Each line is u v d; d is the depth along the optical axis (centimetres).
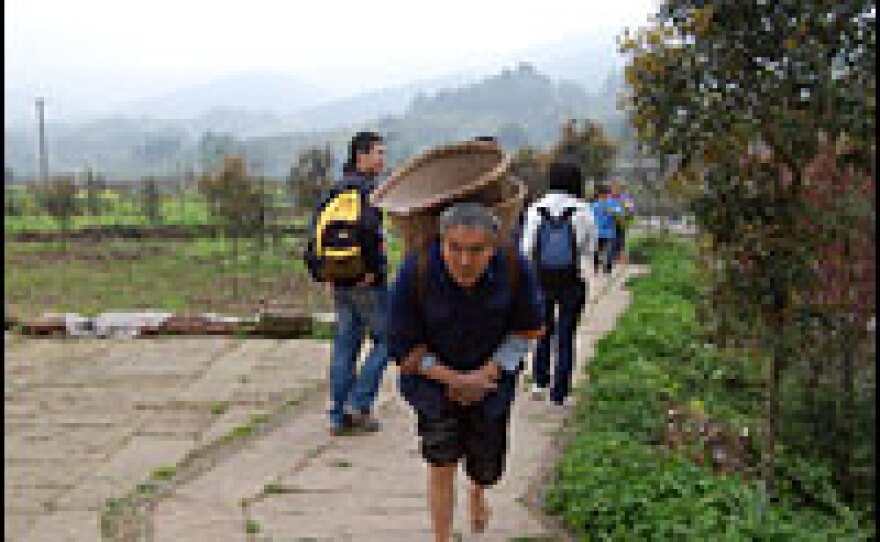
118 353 839
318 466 537
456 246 327
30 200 4291
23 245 2488
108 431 609
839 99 448
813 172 516
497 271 349
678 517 435
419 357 365
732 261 515
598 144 2650
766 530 443
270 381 736
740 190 489
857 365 657
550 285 619
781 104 460
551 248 611
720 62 470
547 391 682
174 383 733
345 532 444
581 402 673
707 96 478
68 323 921
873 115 448
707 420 674
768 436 546
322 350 846
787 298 507
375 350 593
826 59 454
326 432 602
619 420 616
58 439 593
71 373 766
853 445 659
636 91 502
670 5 482
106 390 713
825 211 502
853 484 636
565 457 527
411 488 501
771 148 484
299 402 675
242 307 1341
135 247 2420
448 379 364
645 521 435
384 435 595
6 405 673
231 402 677
